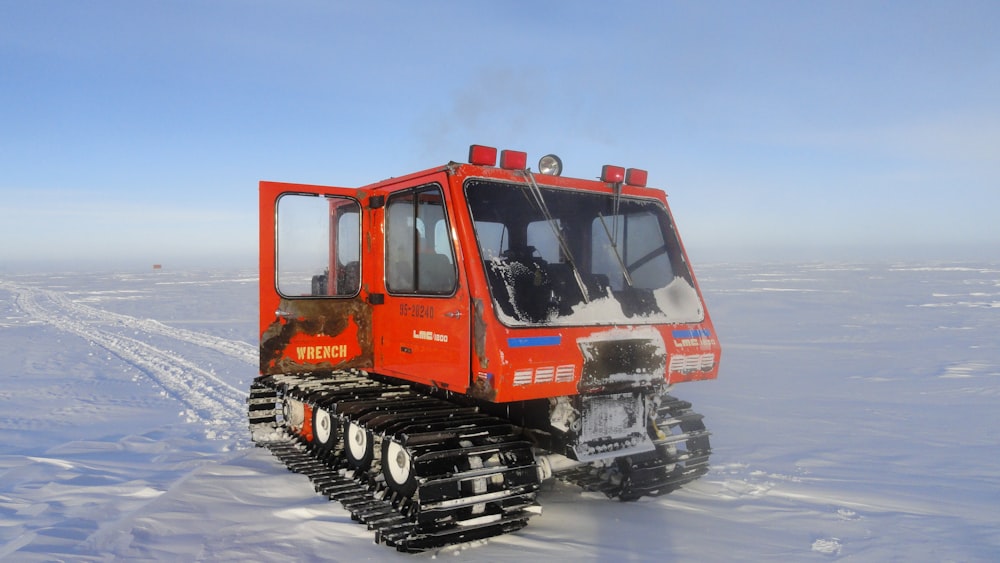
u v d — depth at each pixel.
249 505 5.04
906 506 4.98
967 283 40.53
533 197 4.57
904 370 11.59
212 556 4.07
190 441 7.27
